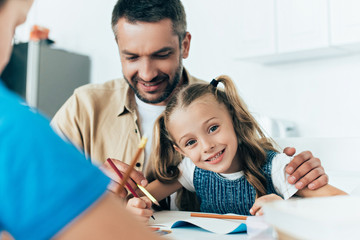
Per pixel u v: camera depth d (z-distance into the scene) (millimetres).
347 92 2322
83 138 1214
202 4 2826
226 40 2721
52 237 251
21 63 3000
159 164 1090
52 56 3100
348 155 1010
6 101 264
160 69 1013
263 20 2348
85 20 3400
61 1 3465
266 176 1013
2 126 249
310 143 1082
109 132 1204
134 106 1220
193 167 1115
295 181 899
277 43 2295
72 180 256
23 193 247
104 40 3309
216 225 658
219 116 947
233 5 2658
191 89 1021
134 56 997
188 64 2916
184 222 695
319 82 2420
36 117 270
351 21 2008
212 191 1084
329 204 326
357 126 2289
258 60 2545
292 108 2521
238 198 1047
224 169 936
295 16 2215
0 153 245
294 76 2512
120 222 267
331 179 1011
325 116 2402
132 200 835
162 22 960
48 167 251
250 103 2662
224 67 2752
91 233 256
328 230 268
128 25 961
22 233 249
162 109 1204
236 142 961
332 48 2156
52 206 248
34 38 3105
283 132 2277
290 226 299
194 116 939
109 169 961
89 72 3402
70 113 1224
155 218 838
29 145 249
